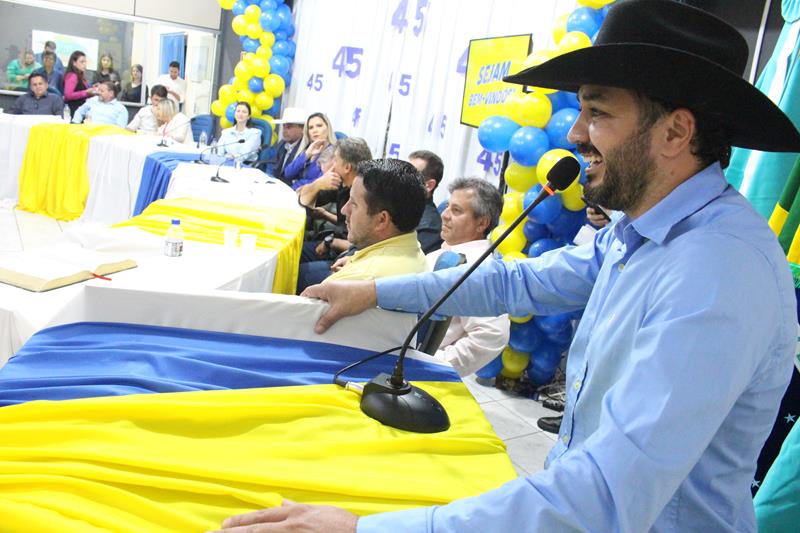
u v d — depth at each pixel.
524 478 0.69
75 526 0.73
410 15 4.84
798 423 1.29
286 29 6.28
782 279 0.74
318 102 6.14
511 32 3.97
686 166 0.80
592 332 0.92
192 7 7.68
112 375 1.04
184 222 2.69
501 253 3.00
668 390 0.65
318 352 1.24
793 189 1.79
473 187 2.37
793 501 1.29
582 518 0.65
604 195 0.83
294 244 2.70
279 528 0.70
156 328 1.22
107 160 4.97
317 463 0.92
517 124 2.91
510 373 3.12
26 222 5.07
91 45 7.56
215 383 1.10
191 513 0.80
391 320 1.27
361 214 1.75
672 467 0.64
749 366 0.68
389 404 1.04
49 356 1.08
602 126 0.79
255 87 6.20
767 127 0.78
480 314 1.22
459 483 0.93
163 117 6.46
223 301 1.23
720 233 0.75
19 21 7.16
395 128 5.02
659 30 0.78
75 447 0.87
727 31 0.79
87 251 1.97
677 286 0.72
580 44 2.57
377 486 0.87
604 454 0.66
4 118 5.42
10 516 0.74
